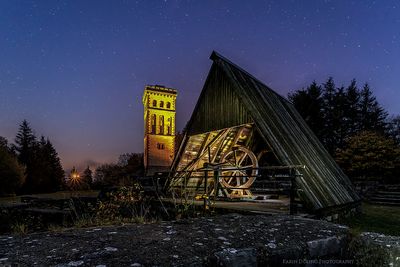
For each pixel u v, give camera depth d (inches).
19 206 410.0
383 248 96.7
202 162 569.9
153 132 1844.2
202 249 85.5
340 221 370.0
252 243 94.5
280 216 156.1
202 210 322.0
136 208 340.2
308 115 1272.1
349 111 1403.8
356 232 114.1
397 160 984.3
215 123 494.0
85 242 92.2
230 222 131.7
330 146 1306.6
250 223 130.1
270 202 401.1
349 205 437.4
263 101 491.8
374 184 781.3
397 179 995.3
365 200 716.7
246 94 445.7
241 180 503.8
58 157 2202.3
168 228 115.9
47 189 1876.2
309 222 134.8
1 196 1284.4
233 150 533.3
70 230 111.2
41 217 371.6
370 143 1032.8
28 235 102.4
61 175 2112.5
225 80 484.7
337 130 1343.5
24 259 75.4
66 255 78.7
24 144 2159.2
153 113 1868.8
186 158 573.9
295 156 378.6
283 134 420.2
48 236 100.5
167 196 486.6
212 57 518.3
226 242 94.6
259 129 389.7
